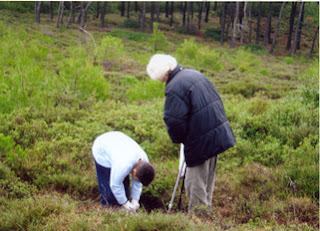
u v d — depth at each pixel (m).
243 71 20.27
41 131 5.41
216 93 3.22
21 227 2.73
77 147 5.02
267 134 5.81
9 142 4.44
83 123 5.91
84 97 7.52
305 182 3.95
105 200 3.46
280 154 4.98
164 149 5.19
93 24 45.50
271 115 6.40
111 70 15.05
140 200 3.95
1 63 10.12
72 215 2.92
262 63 28.33
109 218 2.86
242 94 11.61
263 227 3.15
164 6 63.97
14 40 13.34
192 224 2.71
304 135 5.52
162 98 8.88
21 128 5.39
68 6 48.03
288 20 54.66
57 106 6.70
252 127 5.98
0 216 2.90
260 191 3.94
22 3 41.34
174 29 50.06
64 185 3.92
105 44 16.08
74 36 28.27
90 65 8.23
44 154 4.59
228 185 4.16
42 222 2.84
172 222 2.70
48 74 7.79
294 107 6.70
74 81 7.61
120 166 3.13
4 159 4.19
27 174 4.06
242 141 5.42
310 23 52.12
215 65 19.72
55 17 43.22
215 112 3.12
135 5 60.91
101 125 5.88
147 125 6.19
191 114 3.08
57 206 3.04
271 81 15.36
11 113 5.93
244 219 3.46
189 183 3.38
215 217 3.18
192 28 50.78
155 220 2.74
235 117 6.54
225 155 5.06
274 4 51.69
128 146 3.26
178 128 3.07
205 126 3.09
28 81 6.96
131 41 32.56
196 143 3.13
